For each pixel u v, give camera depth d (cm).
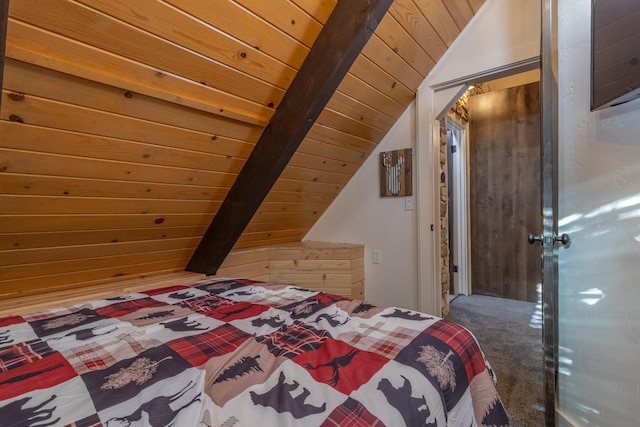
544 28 133
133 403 70
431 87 231
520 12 195
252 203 189
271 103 166
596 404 121
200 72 135
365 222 274
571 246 129
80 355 96
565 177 131
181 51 125
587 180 123
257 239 266
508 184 346
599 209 119
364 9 133
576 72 127
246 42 136
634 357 108
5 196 124
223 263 235
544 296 135
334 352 92
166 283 199
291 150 170
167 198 173
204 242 214
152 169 154
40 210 136
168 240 200
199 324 119
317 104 156
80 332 113
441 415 75
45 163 124
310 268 266
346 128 224
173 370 85
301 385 75
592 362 122
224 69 139
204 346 100
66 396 74
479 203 362
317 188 260
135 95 125
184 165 164
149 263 206
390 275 261
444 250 282
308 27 147
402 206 254
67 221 148
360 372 80
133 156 144
